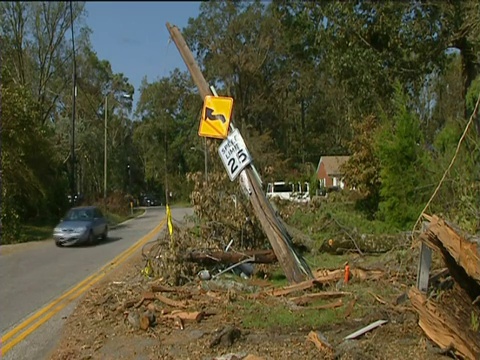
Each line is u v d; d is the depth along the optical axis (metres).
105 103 45.53
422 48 18.88
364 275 10.02
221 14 43.53
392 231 15.95
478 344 5.72
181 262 10.77
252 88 46.88
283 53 43.59
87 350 6.87
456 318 6.13
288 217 14.91
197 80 11.47
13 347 7.26
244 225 12.42
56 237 20.83
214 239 12.30
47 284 12.20
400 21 18.59
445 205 13.23
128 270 13.41
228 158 10.89
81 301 9.92
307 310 8.15
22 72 31.06
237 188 12.66
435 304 6.31
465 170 13.16
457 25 17.98
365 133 20.77
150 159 67.94
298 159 53.06
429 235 6.27
